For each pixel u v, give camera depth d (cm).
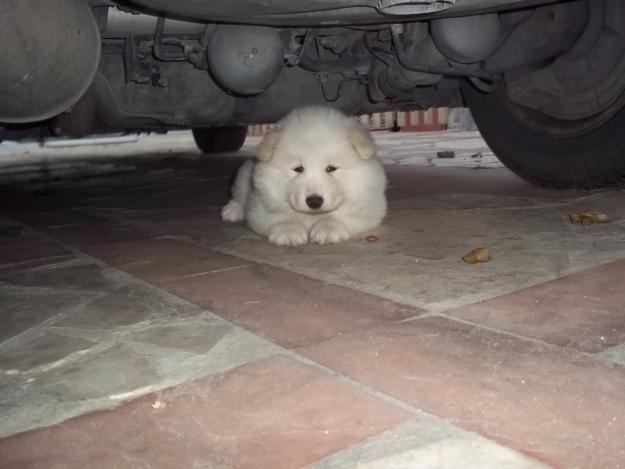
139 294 58
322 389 38
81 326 51
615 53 81
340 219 77
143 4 62
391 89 94
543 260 62
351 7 65
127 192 130
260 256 70
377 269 63
